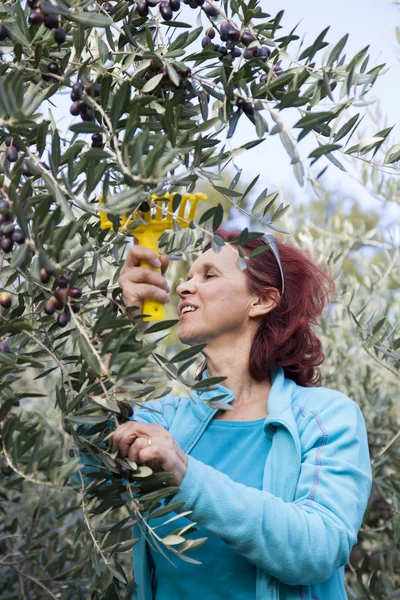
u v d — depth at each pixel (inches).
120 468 47.8
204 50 50.5
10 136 44.0
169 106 42.9
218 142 46.8
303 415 58.5
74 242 40.8
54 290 44.4
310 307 64.3
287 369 64.7
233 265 62.0
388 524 109.1
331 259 119.0
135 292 51.5
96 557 49.2
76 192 46.5
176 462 48.4
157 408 65.7
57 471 41.4
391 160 49.9
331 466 54.8
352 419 58.1
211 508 48.9
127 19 52.7
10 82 40.1
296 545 49.7
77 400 44.8
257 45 49.3
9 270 46.5
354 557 117.2
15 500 95.3
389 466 118.5
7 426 42.1
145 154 43.8
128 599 61.8
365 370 124.5
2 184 42.1
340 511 52.6
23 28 45.6
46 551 86.2
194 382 45.3
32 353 48.6
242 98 47.3
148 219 51.6
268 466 56.1
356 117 45.9
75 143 50.9
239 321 61.6
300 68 46.9
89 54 51.6
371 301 123.3
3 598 77.6
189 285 62.2
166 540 46.3
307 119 40.9
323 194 40.1
